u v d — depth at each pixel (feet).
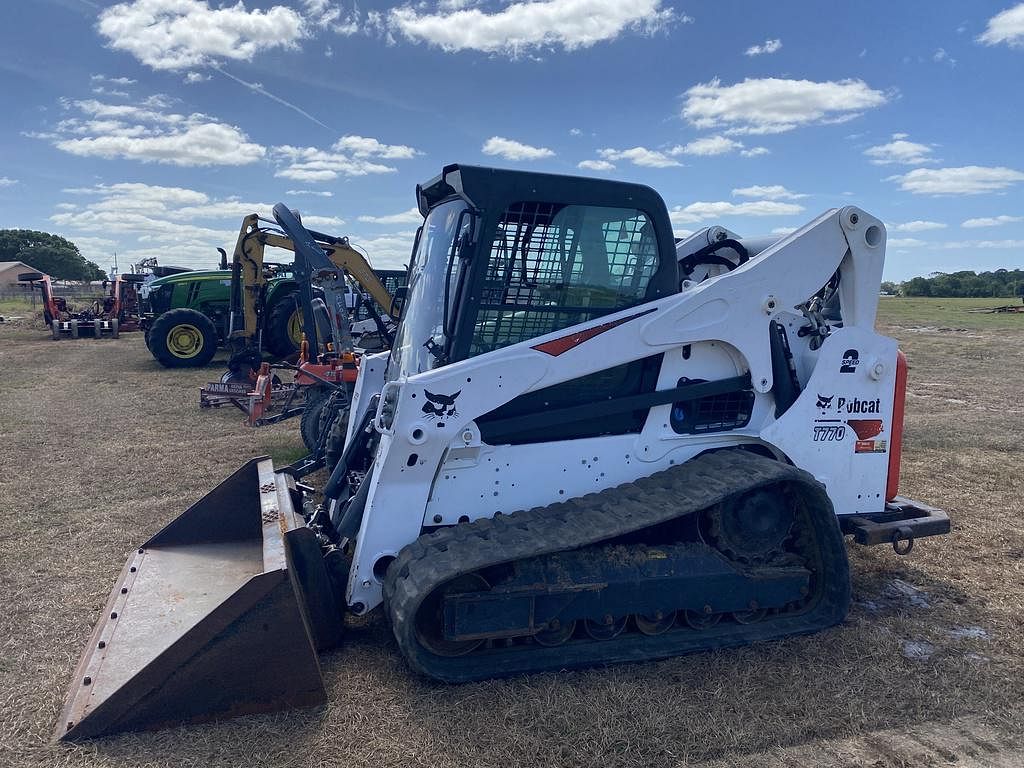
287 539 12.40
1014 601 15.24
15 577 16.11
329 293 30.81
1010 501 21.85
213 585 14.08
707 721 10.92
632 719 10.94
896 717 11.16
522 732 10.62
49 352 62.95
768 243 16.15
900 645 13.21
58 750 10.18
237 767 9.89
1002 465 25.81
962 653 13.06
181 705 10.67
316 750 10.23
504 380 12.66
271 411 34.24
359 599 12.65
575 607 12.19
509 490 13.23
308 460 19.70
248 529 16.05
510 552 11.57
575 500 13.33
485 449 12.96
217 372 50.24
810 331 14.76
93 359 57.93
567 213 13.19
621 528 12.05
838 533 13.48
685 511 12.20
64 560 17.08
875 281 14.87
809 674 12.21
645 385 13.89
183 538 15.85
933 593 15.61
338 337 30.68
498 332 13.12
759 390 14.32
